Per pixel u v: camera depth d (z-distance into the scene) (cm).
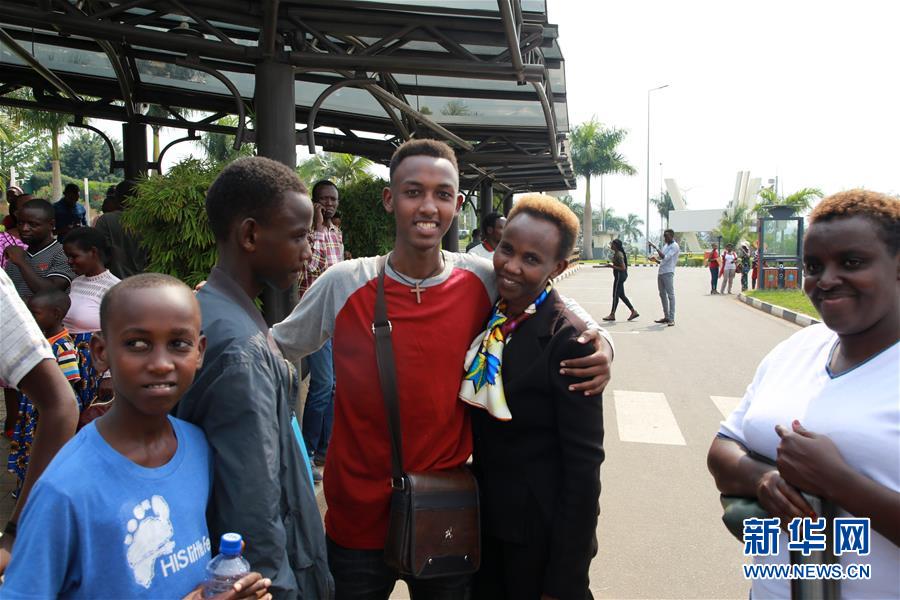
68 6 460
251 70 747
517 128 1062
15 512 187
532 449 207
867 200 152
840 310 152
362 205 969
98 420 146
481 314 218
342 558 213
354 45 605
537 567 209
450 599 209
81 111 859
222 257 179
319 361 453
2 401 621
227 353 158
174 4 476
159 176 431
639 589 328
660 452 537
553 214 201
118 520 136
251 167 173
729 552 367
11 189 724
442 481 200
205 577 150
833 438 152
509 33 486
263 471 156
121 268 490
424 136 1009
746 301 1788
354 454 210
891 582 147
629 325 1290
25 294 450
